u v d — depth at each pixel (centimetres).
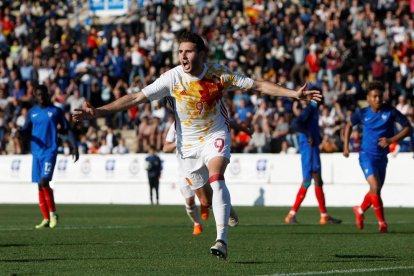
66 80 4447
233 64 4259
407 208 3158
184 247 1518
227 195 1201
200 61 1231
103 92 4369
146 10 4716
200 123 1254
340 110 3750
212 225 2228
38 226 2127
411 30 4106
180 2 4847
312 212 2936
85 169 4028
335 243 1616
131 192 3906
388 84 3922
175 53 4597
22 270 1142
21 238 1748
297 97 1190
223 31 4434
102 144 4116
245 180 3672
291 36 4228
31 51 4788
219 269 1144
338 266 1187
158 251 1434
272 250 1456
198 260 1274
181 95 1245
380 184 1942
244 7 4875
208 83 1238
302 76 3994
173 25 4628
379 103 1897
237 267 1170
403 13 4231
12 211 3094
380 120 1908
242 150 3847
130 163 3912
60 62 4609
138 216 2692
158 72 4441
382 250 1459
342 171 3469
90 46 4709
